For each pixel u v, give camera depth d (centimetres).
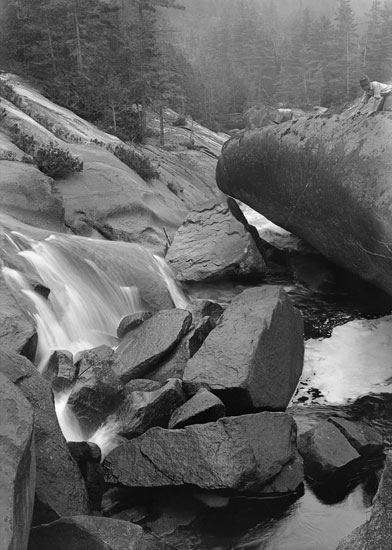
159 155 2750
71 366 674
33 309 765
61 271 916
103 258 1002
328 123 947
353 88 6800
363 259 912
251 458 545
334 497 547
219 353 719
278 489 548
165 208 1544
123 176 1494
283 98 7438
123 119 2905
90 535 420
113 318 923
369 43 7406
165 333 776
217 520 516
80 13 3206
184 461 547
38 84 2675
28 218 1109
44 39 3039
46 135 1675
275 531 505
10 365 539
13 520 336
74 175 1420
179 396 654
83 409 629
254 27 9456
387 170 806
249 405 680
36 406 523
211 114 5938
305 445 607
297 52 8031
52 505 467
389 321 970
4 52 2797
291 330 827
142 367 734
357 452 602
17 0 3030
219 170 1311
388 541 405
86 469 552
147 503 535
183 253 1195
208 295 1130
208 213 1284
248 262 1173
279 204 1118
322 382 793
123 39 3878
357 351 873
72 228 1228
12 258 852
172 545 482
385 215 789
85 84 2892
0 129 1611
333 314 1029
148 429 606
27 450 392
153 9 4038
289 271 1279
